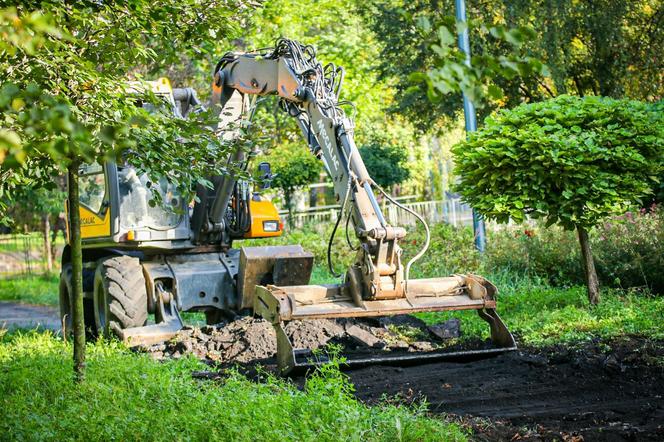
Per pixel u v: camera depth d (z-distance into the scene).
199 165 6.64
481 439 5.66
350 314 8.13
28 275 27.95
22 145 3.37
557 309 10.70
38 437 5.43
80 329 7.07
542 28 18.17
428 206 24.42
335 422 5.43
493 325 8.79
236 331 10.01
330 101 8.83
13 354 9.44
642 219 11.99
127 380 7.45
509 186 10.21
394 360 8.12
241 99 10.55
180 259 11.54
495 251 14.42
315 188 34.78
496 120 10.63
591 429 5.84
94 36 6.33
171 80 22.34
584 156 9.66
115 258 11.06
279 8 25.34
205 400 6.28
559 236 13.64
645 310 9.80
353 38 28.48
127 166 11.01
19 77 5.18
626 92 19.95
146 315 10.80
